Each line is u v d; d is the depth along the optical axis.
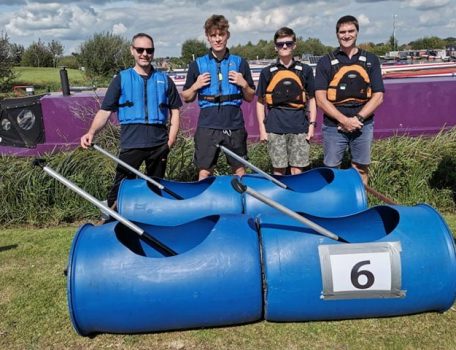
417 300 2.94
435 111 6.38
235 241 2.94
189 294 2.83
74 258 2.88
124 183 4.22
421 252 2.92
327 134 4.66
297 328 3.10
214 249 2.90
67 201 5.61
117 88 4.36
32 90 7.95
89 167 5.70
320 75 4.53
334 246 2.91
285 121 4.91
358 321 3.15
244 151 4.82
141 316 2.86
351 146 4.66
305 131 4.98
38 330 3.21
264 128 5.10
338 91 4.46
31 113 6.23
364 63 4.45
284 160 5.01
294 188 4.52
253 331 3.09
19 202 5.57
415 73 9.26
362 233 3.46
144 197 4.08
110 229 3.10
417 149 5.82
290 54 4.82
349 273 2.88
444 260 2.92
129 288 2.81
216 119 4.64
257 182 4.18
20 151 6.28
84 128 6.27
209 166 4.77
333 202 4.01
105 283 2.82
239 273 2.86
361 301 2.93
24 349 3.02
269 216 3.20
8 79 23.23
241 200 4.07
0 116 6.25
